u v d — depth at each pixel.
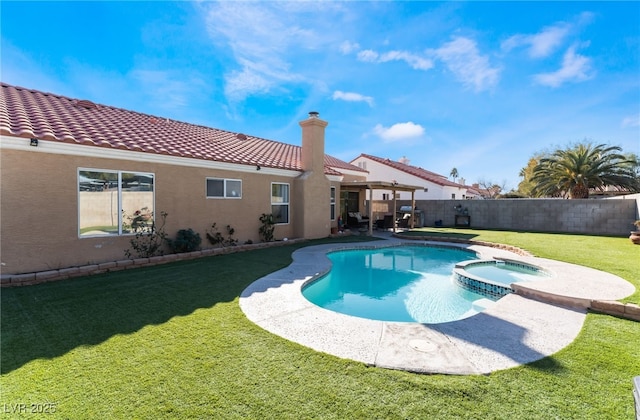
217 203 11.52
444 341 4.45
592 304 5.81
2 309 5.41
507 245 13.15
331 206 17.89
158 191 9.77
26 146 7.18
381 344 4.34
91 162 8.27
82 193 8.13
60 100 11.40
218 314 5.36
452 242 15.06
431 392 3.27
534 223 19.97
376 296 8.23
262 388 3.31
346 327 4.91
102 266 7.99
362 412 2.96
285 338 4.49
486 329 4.89
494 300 7.65
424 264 11.97
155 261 9.08
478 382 3.45
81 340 4.33
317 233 15.60
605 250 11.84
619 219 17.17
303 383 3.40
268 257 10.46
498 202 21.31
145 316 5.22
